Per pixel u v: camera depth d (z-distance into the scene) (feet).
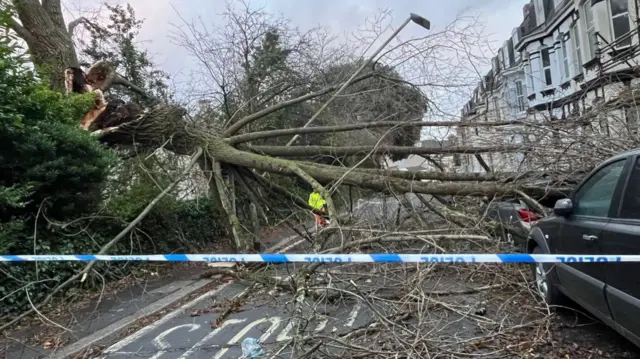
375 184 25.72
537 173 23.35
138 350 16.10
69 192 25.22
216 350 15.35
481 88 31.35
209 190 36.63
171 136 31.30
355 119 37.68
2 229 21.06
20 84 24.02
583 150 23.03
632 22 45.16
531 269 18.01
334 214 21.54
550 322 14.84
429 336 12.96
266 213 38.11
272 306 18.47
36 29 38.24
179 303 22.94
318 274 16.24
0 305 20.39
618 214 11.65
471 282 18.95
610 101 26.18
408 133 32.96
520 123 26.27
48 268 23.07
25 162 22.74
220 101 42.32
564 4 60.39
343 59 42.86
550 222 15.90
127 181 32.48
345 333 14.05
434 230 20.13
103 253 23.25
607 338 13.70
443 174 26.71
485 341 13.60
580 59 56.44
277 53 45.78
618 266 11.02
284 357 13.60
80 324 19.74
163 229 34.53
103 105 31.65
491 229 21.99
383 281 16.83
